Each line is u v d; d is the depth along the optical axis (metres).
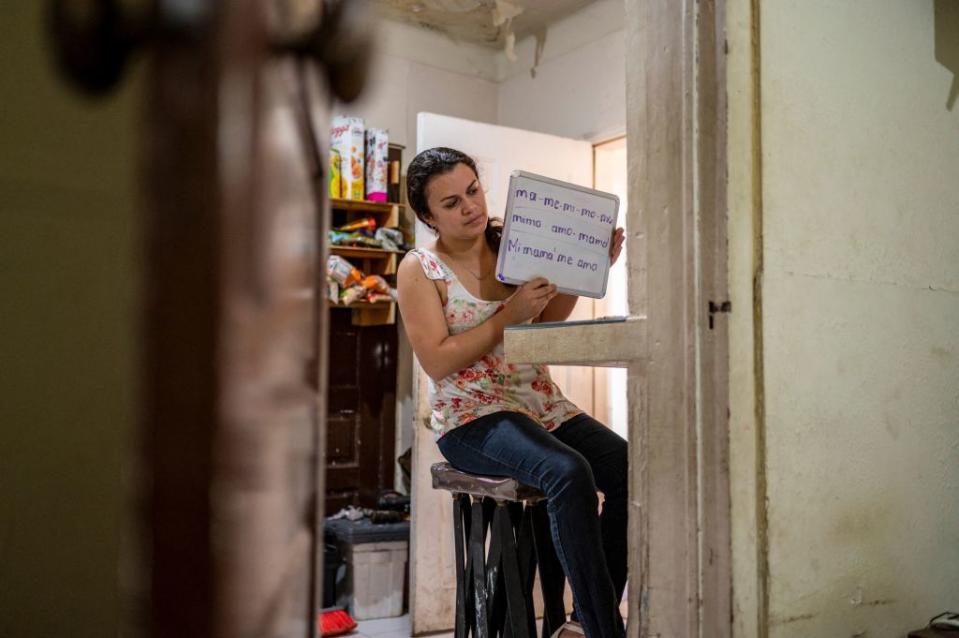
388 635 2.86
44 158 1.18
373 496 3.56
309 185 0.35
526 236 1.87
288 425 0.34
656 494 1.42
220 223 0.32
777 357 1.46
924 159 1.79
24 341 1.19
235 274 0.32
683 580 1.37
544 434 1.80
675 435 1.39
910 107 1.77
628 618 1.46
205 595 0.32
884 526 1.64
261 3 0.32
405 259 2.02
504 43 3.84
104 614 1.22
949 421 1.81
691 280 1.38
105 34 0.32
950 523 1.79
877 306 1.66
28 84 1.17
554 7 3.49
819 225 1.55
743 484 1.39
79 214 1.20
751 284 1.42
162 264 0.32
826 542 1.52
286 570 0.34
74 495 1.22
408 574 3.15
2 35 1.16
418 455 2.88
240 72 0.32
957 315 1.85
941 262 1.82
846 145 1.62
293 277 0.34
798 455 1.48
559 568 1.90
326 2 0.35
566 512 1.66
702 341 1.37
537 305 1.89
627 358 1.48
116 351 1.24
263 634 0.33
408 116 3.64
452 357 1.89
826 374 1.54
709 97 1.40
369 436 3.56
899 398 1.69
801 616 1.47
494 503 1.98
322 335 0.37
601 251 1.97
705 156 1.40
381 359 3.60
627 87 1.51
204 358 0.32
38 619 1.19
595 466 1.93
